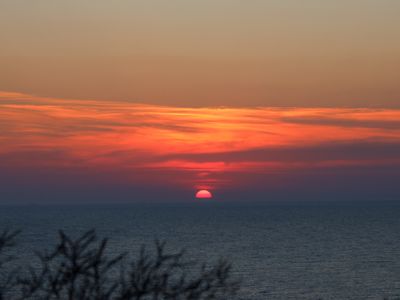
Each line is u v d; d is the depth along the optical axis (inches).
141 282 612.4
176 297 622.8
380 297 5969.5
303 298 5851.4
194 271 4104.3
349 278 7145.7
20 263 6663.4
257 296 5905.5
